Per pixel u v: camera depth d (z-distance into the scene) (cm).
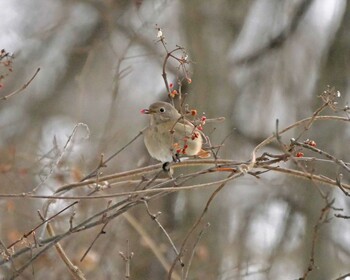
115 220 1400
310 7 1798
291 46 1797
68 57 1823
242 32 1792
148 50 1705
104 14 1723
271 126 1759
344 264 1633
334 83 1652
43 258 1263
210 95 1666
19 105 1806
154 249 1284
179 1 1741
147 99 1809
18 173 1315
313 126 1625
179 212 1619
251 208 1756
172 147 991
